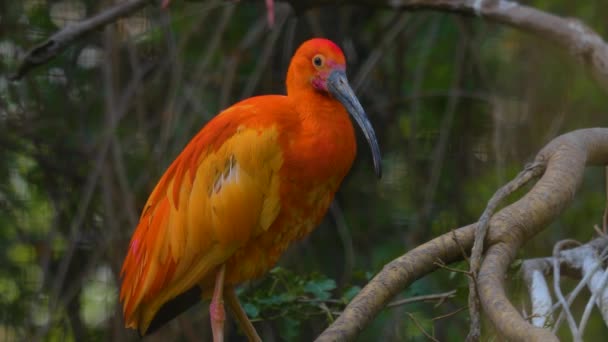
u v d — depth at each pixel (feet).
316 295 28.14
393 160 45.88
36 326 41.45
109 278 41.83
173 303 26.11
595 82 37.65
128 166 41.81
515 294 21.86
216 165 24.18
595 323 32.89
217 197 24.03
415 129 43.14
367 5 34.27
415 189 44.24
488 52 46.03
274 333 41.75
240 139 23.94
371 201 45.96
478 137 44.62
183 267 24.56
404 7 33.91
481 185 43.27
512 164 40.06
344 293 27.50
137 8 32.45
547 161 21.07
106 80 39.37
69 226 43.14
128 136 42.37
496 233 19.26
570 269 21.34
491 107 43.50
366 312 18.89
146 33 41.01
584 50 30.58
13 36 42.32
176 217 24.47
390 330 37.93
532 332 16.07
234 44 44.37
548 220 19.67
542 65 41.19
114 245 38.93
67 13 43.14
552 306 19.81
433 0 33.58
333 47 24.49
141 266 25.05
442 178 44.24
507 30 44.16
